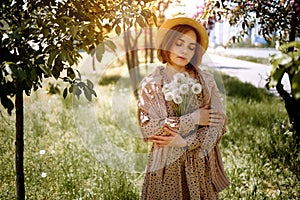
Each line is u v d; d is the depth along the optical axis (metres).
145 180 3.06
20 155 3.30
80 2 2.93
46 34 2.68
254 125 6.56
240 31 5.75
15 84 2.74
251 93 9.41
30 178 4.24
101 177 4.34
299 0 4.47
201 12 5.96
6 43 2.59
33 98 8.21
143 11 3.02
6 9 2.91
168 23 2.94
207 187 3.02
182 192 2.99
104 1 3.05
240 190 4.00
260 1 4.79
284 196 3.92
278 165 4.78
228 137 5.95
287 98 5.38
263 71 14.60
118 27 2.99
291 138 5.42
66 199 3.88
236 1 4.77
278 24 5.06
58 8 2.92
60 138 5.89
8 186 4.07
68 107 7.70
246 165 4.78
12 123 6.39
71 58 2.78
